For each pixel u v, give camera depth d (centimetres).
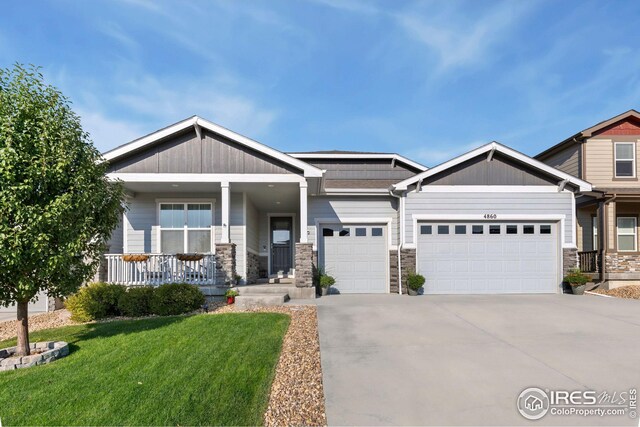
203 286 1051
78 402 394
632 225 1484
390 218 1255
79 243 558
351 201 1258
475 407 382
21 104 524
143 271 1052
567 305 945
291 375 467
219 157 1091
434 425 347
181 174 1079
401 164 1644
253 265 1358
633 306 930
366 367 492
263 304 923
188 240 1220
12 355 559
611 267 1312
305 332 666
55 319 866
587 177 1458
